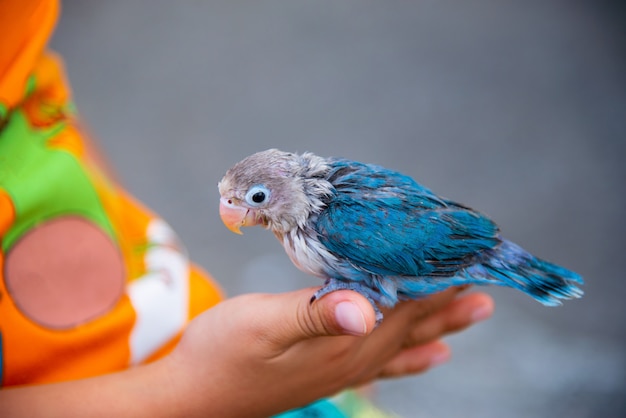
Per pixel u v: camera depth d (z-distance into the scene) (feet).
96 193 1.76
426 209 1.60
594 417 2.71
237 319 1.53
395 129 4.30
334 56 5.02
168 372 1.57
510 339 3.07
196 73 4.78
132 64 4.84
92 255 1.71
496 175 3.94
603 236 3.52
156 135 4.17
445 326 1.77
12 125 1.67
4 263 1.61
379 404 2.74
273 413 1.62
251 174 1.58
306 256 1.59
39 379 1.63
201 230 3.51
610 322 3.13
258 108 4.47
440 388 2.88
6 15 1.64
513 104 4.51
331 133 4.25
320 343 1.55
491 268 1.61
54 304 1.65
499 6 5.58
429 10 5.58
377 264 1.57
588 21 5.32
